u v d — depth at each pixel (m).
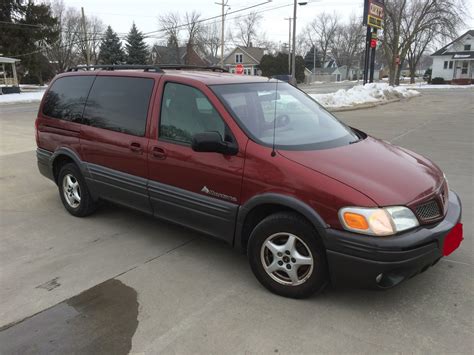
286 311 3.09
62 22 67.06
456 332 2.81
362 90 23.33
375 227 2.77
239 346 2.72
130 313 3.11
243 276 3.64
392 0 44.62
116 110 4.38
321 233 2.94
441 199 3.14
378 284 2.88
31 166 7.98
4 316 3.10
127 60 59.47
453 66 56.44
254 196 3.26
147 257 4.04
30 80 64.94
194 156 3.62
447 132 11.08
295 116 3.94
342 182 2.94
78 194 5.07
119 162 4.32
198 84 3.75
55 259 4.02
